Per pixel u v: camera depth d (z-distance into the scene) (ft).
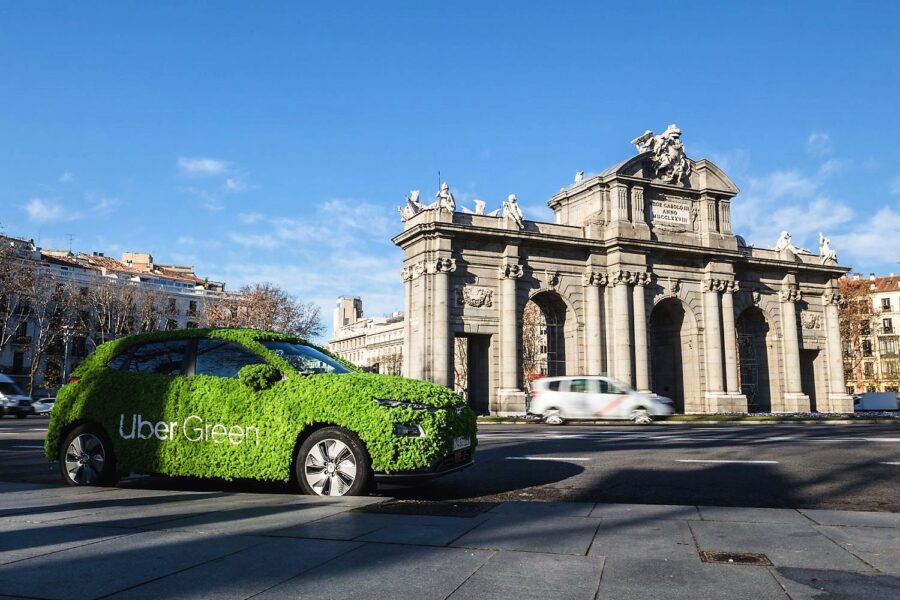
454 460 33.30
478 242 158.51
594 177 172.76
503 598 15.92
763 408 192.95
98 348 38.45
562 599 15.85
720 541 21.65
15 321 251.80
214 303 312.09
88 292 263.08
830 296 201.05
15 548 20.56
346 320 650.43
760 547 20.88
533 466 45.32
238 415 33.09
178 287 314.76
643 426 106.93
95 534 22.49
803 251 200.23
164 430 34.17
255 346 35.12
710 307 178.09
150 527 23.62
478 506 28.73
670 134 179.11
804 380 202.18
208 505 28.58
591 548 20.67
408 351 158.92
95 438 36.01
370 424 31.17
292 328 261.65
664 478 39.37
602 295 169.78
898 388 383.24
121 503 29.30
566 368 168.96
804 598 15.96
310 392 32.60
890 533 22.88
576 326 166.81
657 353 191.11
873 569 18.42
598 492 34.50
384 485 36.86
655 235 173.58
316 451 32.12
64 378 264.52
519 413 153.79
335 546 20.83
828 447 57.82
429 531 22.99
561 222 186.91
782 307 193.88
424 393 32.96
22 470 46.11
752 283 190.49
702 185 182.29
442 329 150.41
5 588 16.62
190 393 34.24
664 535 22.48
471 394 160.66
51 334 253.44
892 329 394.73
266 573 17.92
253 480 38.14
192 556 19.61
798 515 26.04
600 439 69.87
